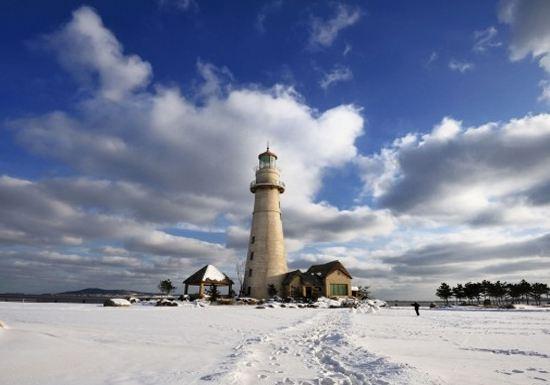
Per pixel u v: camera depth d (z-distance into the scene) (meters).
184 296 52.69
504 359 9.66
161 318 22.91
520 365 8.80
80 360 8.43
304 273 61.16
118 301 39.12
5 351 8.68
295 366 8.70
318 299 53.44
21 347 9.23
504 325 21.20
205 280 54.94
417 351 11.02
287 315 29.38
